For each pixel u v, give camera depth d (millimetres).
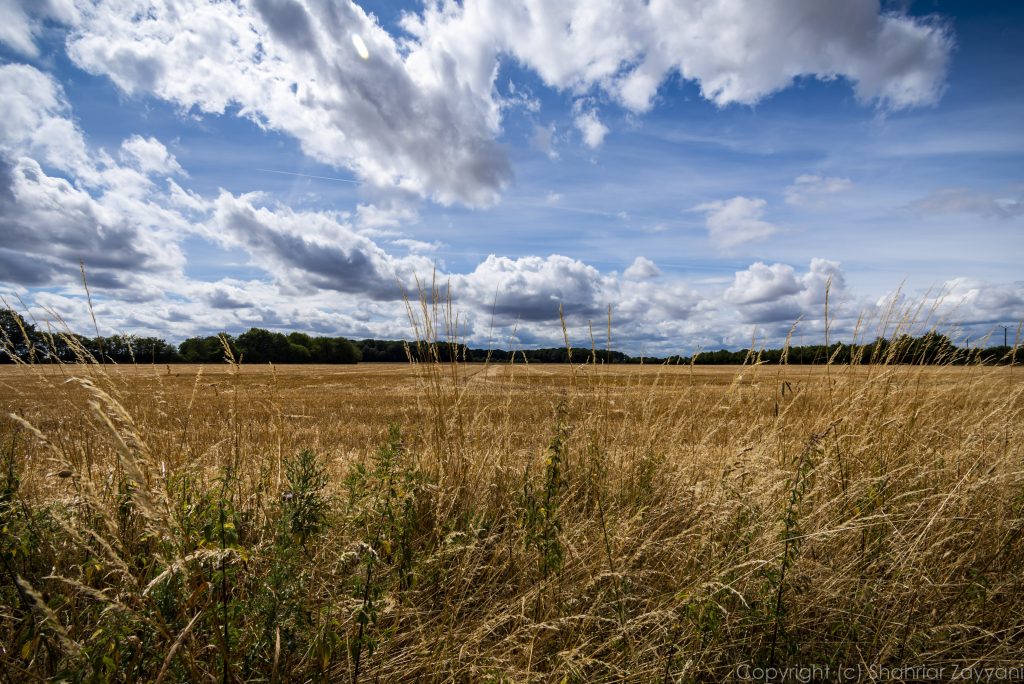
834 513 2941
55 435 3336
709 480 3555
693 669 1993
